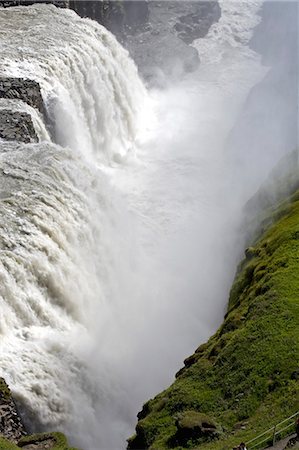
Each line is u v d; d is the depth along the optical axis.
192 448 33.06
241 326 41.22
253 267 47.81
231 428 34.06
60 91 70.56
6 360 41.28
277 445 30.30
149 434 35.97
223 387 37.12
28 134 60.00
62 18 86.44
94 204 57.56
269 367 36.66
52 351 43.91
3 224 48.16
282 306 40.66
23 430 38.19
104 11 100.69
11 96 64.50
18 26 82.38
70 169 57.44
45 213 50.66
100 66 81.31
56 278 48.41
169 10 116.50
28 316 45.44
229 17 122.31
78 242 52.97
